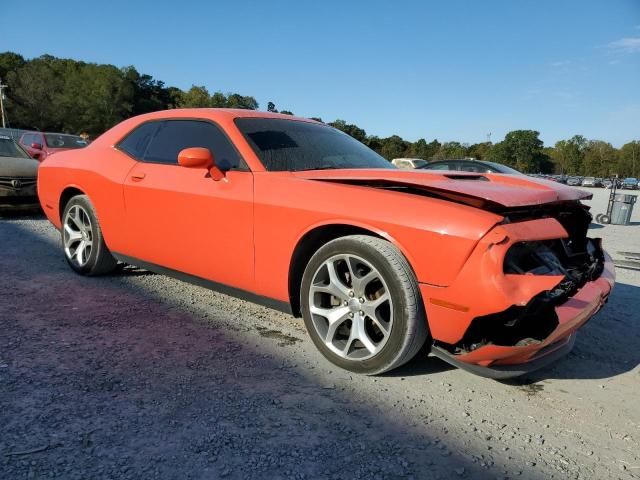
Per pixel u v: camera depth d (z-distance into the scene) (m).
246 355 2.70
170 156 3.43
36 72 72.88
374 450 1.89
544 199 2.38
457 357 2.28
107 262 4.02
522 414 2.26
